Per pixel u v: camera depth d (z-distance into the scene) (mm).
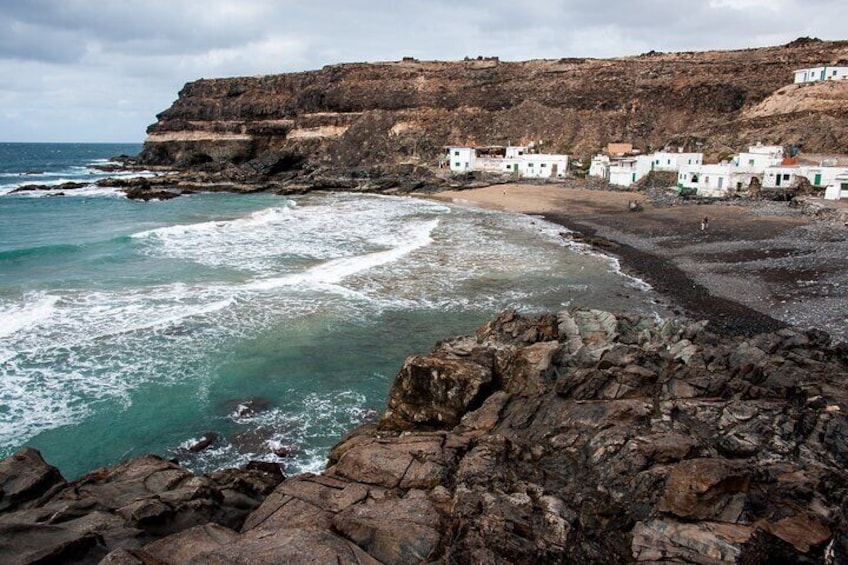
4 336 21500
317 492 10664
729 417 12203
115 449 15305
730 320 24016
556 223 48344
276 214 53844
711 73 83625
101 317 23844
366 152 91500
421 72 100125
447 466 11430
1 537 8125
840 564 7746
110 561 7469
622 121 84500
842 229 38188
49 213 54844
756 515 9023
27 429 15953
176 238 40875
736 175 55250
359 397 18297
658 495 9625
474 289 29266
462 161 80000
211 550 8008
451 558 8281
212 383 18922
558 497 9875
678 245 37844
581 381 14086
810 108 65312
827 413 11961
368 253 37125
